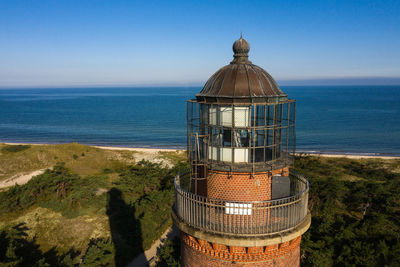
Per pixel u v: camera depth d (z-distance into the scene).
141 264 29.67
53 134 117.75
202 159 9.75
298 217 9.45
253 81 9.13
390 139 103.38
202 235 9.09
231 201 8.77
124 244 31.55
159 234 35.19
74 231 33.44
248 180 9.26
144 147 93.50
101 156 69.94
